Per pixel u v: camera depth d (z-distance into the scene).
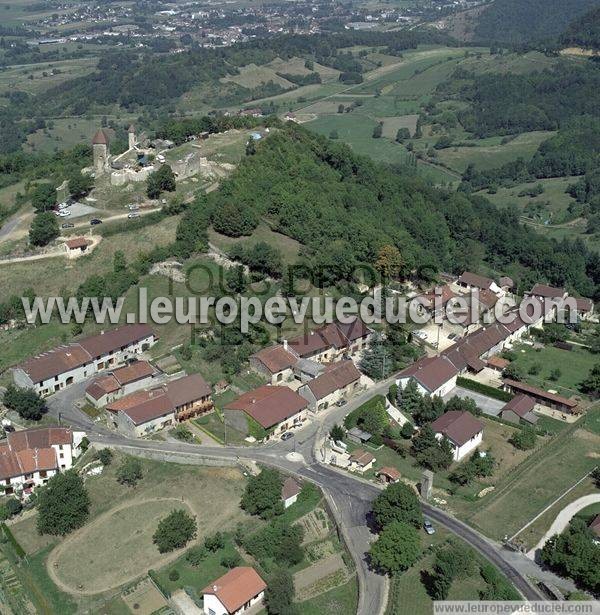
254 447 167.50
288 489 150.00
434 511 147.62
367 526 144.25
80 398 184.88
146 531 144.38
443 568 126.06
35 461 157.38
